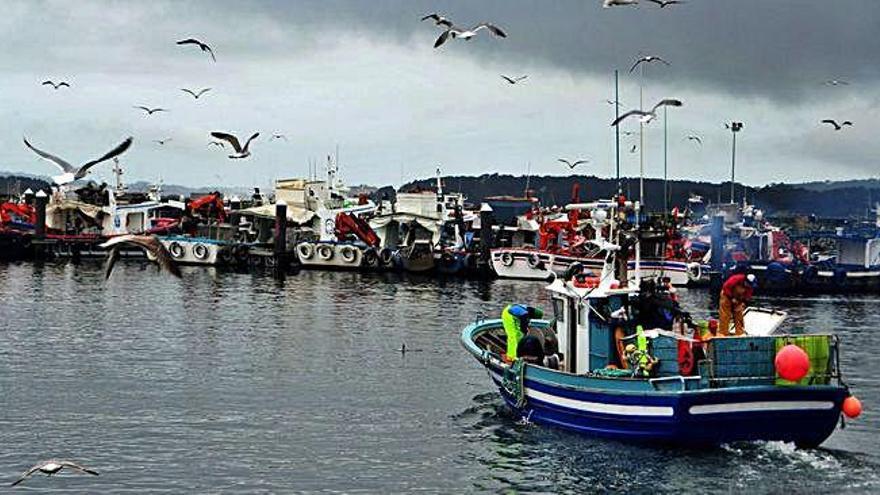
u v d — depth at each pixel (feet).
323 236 323.98
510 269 271.28
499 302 213.46
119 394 116.26
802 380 86.89
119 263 300.40
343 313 191.93
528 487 83.97
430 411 108.88
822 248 319.88
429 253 283.59
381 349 148.77
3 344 149.28
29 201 354.33
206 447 95.14
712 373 86.43
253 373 129.59
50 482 84.43
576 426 95.35
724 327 94.94
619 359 96.17
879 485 82.94
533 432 98.07
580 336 100.07
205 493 82.48
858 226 333.62
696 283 249.96
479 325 119.75
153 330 165.78
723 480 83.71
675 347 90.12
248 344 152.66
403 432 100.48
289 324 175.42
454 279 271.08
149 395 116.06
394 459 91.86
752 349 86.84
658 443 89.61
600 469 87.10
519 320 106.22
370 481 85.92
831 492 81.46
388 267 289.33
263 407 110.83
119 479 85.56
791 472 85.35
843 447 93.25
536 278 267.80
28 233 313.12
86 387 119.85
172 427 101.96
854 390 120.98
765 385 86.84
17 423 102.63
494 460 90.74
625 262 101.50
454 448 94.79
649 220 249.75
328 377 127.44
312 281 259.19
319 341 156.25
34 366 132.36
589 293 97.45
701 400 85.87
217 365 134.92
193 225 326.03
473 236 317.42
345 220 300.20
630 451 90.89
